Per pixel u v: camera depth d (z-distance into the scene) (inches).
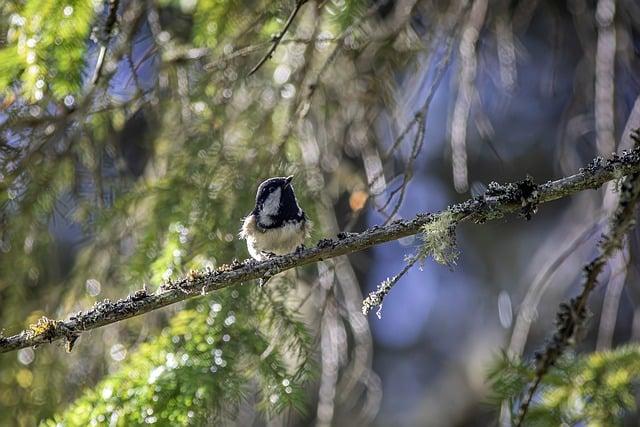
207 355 339.9
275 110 426.0
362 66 453.1
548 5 524.1
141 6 425.1
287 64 435.8
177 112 435.5
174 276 368.2
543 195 277.3
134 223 415.5
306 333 362.3
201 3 390.3
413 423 627.8
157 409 322.0
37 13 317.7
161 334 358.9
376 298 275.4
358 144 460.4
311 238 399.5
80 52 323.6
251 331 351.9
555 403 298.8
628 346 322.7
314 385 575.2
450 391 634.2
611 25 421.7
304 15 429.7
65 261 548.1
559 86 576.4
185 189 397.4
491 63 533.0
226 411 337.4
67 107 404.2
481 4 429.1
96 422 320.2
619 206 218.5
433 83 377.1
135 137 529.7
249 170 402.6
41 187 413.7
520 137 598.9
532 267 515.8
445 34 435.5
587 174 275.6
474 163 601.0
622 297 572.4
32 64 319.0
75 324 280.5
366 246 285.7
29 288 435.5
